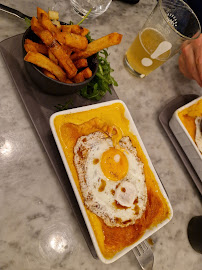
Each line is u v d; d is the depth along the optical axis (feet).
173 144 4.34
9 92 3.44
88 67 3.33
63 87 3.07
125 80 4.40
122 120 3.66
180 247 3.92
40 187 3.25
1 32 3.59
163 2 4.03
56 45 2.83
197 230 3.84
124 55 4.52
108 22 4.54
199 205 4.31
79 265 3.18
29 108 3.37
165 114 4.46
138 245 3.37
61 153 3.06
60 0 4.22
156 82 4.69
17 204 3.08
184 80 4.96
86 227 3.15
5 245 2.91
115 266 3.34
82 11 4.20
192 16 4.12
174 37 3.79
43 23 2.85
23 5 3.87
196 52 4.56
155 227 3.34
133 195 3.37
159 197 3.50
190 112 4.28
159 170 4.20
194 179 4.26
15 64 3.43
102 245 3.02
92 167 3.27
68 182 3.23
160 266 3.69
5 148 3.23
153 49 3.91
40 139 3.32
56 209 3.26
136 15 4.88
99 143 3.39
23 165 3.25
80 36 3.02
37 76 3.02
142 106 4.41
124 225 3.23
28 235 3.04
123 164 3.39
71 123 3.29
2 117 3.34
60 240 3.17
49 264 3.04
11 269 2.86
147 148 4.22
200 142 4.20
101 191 3.23
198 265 3.98
